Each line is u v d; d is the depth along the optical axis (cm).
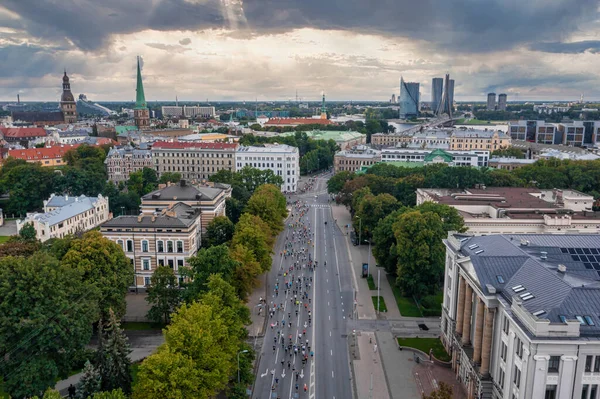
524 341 7288
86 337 9825
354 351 11419
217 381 8150
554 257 9662
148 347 11325
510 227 16300
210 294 9931
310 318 13062
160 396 7475
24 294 9056
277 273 16538
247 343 11288
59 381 9950
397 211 17038
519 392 7519
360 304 14050
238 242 14475
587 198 19038
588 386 7206
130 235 14488
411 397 9669
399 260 14400
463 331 10006
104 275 11700
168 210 15900
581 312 7419
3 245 15450
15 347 8856
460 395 9644
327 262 17725
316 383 10119
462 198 19038
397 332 12394
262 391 9819
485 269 9150
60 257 12344
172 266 14612
